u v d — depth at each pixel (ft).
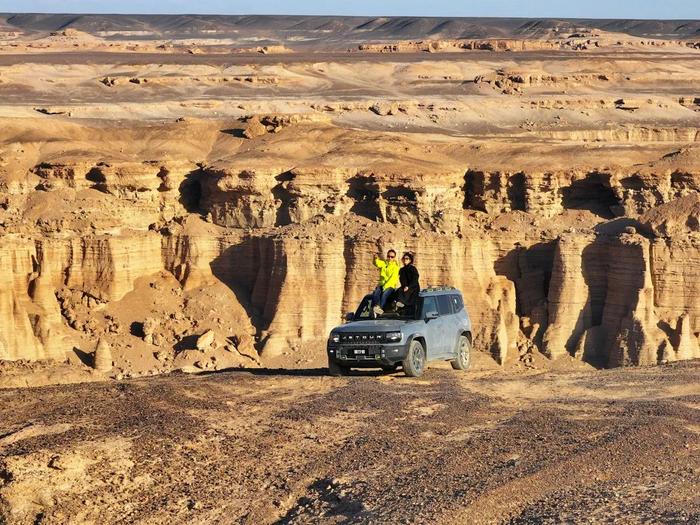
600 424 78.43
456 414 82.38
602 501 63.57
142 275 264.93
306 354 243.60
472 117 485.15
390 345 100.01
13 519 67.72
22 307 243.60
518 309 250.78
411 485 67.62
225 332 251.60
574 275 242.58
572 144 309.42
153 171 275.80
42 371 114.73
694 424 78.89
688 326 232.12
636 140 417.28
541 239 253.24
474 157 281.13
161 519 67.05
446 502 64.34
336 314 250.37
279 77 598.34
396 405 85.05
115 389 89.66
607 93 593.01
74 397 86.94
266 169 267.39
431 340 104.63
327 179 262.88
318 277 250.78
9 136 313.73
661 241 237.04
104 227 264.52
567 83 606.55
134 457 73.61
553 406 85.05
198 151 321.52
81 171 274.16
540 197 260.01
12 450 73.46
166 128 335.88
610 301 239.71
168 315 255.09
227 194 269.64
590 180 260.01
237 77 587.27
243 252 266.98
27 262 253.85
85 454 72.90
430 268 247.70
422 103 495.82
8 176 273.13
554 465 69.36
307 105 478.59
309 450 75.41
